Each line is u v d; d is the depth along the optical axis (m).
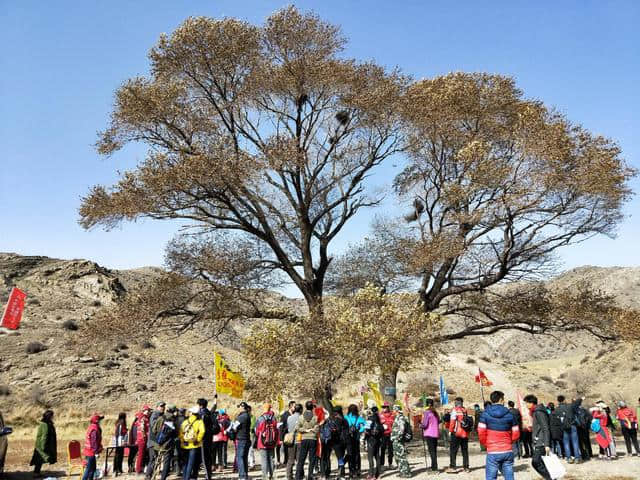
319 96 22.02
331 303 19.00
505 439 8.66
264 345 16.95
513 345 91.19
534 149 18.44
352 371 16.56
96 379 40.88
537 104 21.33
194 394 41.50
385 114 21.61
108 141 20.36
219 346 56.78
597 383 53.91
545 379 57.66
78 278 62.84
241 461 12.46
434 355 17.72
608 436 15.19
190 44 19.83
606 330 20.52
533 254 21.39
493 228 20.62
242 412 12.76
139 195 17.84
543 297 22.16
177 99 19.97
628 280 90.44
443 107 20.92
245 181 19.06
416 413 28.78
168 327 20.77
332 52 21.67
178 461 13.50
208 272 19.94
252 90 20.98
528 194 18.20
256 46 20.83
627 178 18.33
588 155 18.19
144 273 79.75
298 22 21.14
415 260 20.31
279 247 22.06
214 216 20.55
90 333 18.88
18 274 62.22
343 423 12.98
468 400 44.41
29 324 49.94
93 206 18.08
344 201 24.11
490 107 21.56
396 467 14.81
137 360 46.31
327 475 13.08
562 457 15.48
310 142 22.73
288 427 12.92
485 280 22.16
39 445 14.74
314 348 17.14
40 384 38.69
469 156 19.27
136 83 20.00
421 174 23.52
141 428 14.94
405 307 18.02
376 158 23.30
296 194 22.33
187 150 19.56
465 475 12.62
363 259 23.97
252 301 21.55
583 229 20.14
